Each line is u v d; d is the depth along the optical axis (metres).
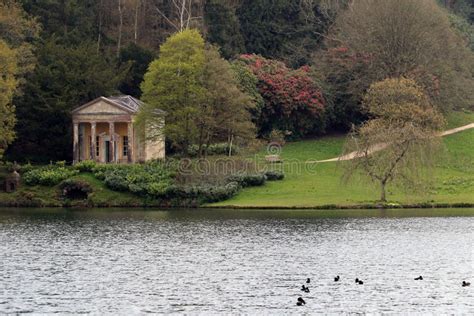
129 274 85.25
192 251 97.31
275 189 149.62
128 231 112.69
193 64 154.25
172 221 122.31
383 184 136.38
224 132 162.25
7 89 152.00
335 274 84.88
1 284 81.12
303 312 71.75
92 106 164.62
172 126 153.62
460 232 109.00
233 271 86.44
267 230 112.06
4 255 95.50
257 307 73.19
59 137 167.50
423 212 129.25
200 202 143.00
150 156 164.62
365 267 88.00
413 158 134.25
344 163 137.12
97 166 154.00
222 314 71.38
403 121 147.38
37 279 83.19
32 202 146.50
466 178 153.00
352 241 102.88
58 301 75.19
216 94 154.25
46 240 105.75
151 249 98.88
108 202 145.38
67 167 155.75
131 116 163.38
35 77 168.25
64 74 170.25
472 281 81.81
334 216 125.25
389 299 75.38
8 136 153.12
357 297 75.94
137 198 146.00
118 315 71.25
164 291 78.44
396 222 118.12
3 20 171.62
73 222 122.38
